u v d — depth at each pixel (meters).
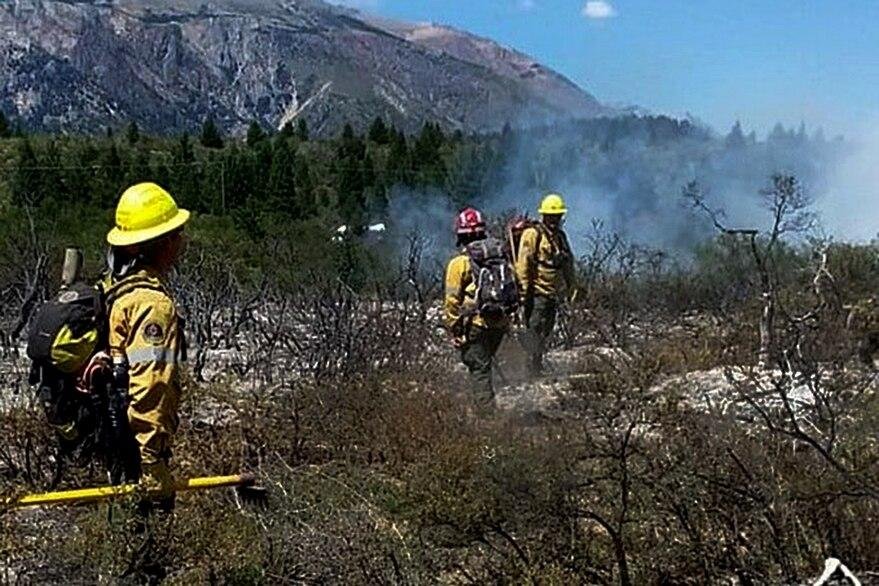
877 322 8.73
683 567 4.80
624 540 4.91
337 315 10.35
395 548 4.79
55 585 4.39
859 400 5.75
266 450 6.63
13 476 6.19
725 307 14.24
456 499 4.83
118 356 4.38
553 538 4.86
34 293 12.79
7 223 25.86
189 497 5.17
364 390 7.47
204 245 20.17
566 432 5.16
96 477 5.88
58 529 4.93
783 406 5.69
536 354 10.77
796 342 6.93
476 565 4.89
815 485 4.81
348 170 41.94
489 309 8.68
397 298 14.08
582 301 13.24
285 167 37.53
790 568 4.68
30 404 6.71
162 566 4.45
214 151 53.38
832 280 9.82
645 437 5.21
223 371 10.14
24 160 38.12
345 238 21.70
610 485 5.05
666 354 9.95
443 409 7.40
